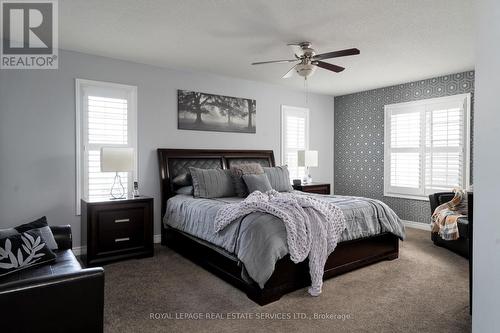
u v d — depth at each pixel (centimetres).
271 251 252
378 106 587
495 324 92
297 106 602
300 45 345
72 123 384
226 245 284
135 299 266
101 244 354
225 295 274
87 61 393
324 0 262
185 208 372
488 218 95
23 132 356
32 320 140
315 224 282
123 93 421
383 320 232
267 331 217
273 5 271
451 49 374
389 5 269
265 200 305
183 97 468
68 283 146
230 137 516
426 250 407
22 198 356
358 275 321
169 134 458
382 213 354
